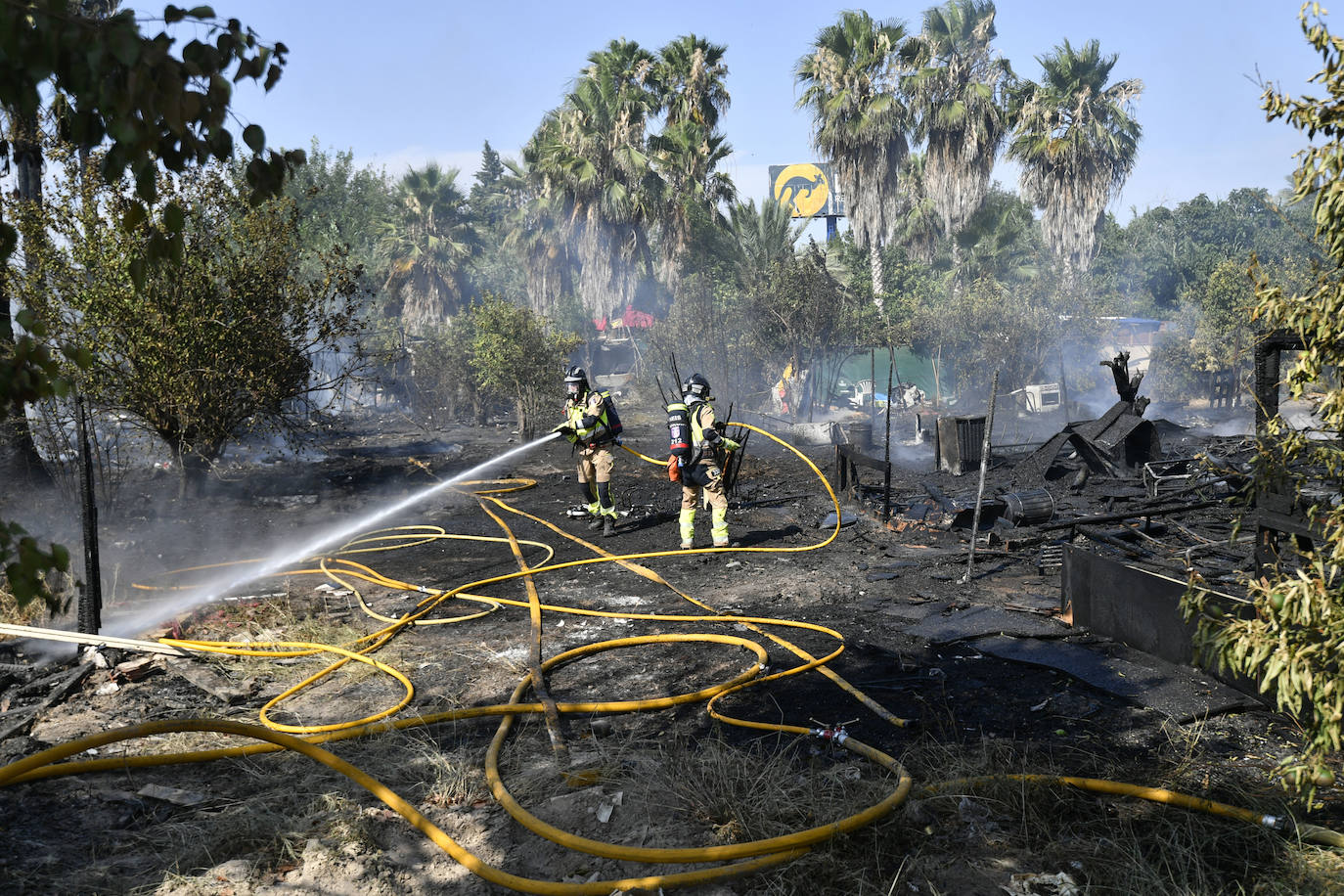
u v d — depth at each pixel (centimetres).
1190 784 409
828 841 366
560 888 337
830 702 530
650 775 427
